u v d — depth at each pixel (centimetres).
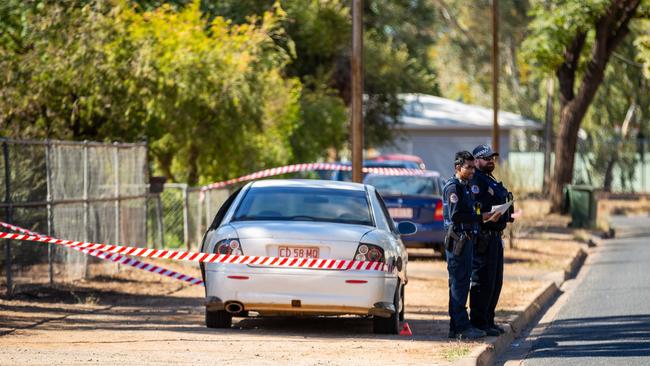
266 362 2822
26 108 6362
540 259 6888
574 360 3231
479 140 17250
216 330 3509
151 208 6588
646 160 18512
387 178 6694
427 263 6425
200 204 6769
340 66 12200
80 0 6525
